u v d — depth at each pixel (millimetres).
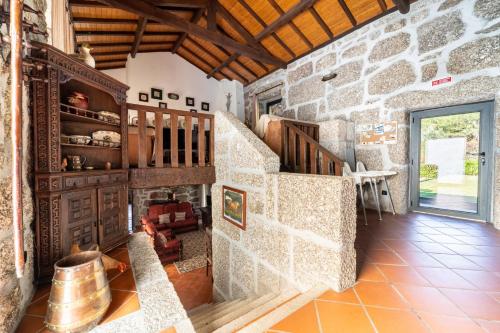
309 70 4488
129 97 5750
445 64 2693
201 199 6621
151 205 5727
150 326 1175
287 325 1075
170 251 4285
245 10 4062
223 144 2643
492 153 2553
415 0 2920
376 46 3355
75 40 4227
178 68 6418
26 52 1455
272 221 1918
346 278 1376
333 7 3422
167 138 4055
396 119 3150
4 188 1120
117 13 3975
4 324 1086
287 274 1779
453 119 2861
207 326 1555
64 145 1848
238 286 2451
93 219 1904
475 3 2477
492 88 2385
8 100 1166
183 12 4410
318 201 1489
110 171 2094
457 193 2879
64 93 1993
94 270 1197
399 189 3156
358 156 3609
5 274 1113
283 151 2785
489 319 1064
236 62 5578
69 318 1084
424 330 1012
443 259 1704
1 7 1070
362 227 2521
